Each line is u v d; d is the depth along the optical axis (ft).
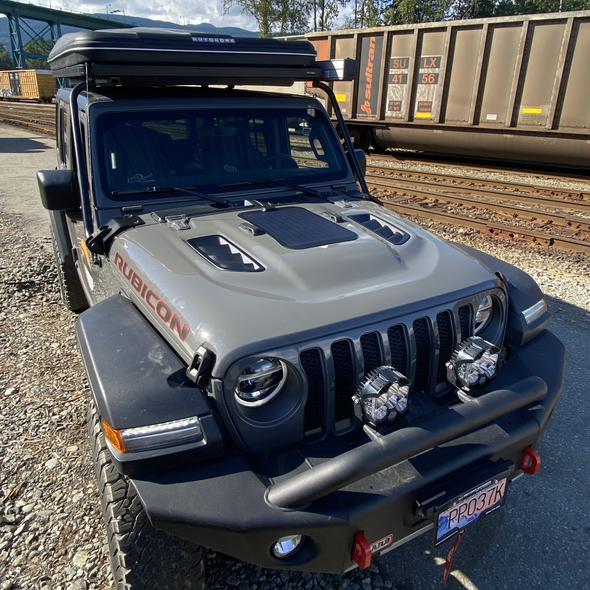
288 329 6.08
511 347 8.34
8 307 16.38
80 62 8.97
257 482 5.77
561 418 11.30
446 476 6.40
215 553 8.13
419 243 8.35
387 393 6.16
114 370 6.12
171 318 6.54
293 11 113.19
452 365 7.16
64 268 14.87
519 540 8.46
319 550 5.86
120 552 5.96
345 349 6.43
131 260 7.64
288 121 10.88
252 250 7.52
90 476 9.48
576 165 37.83
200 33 9.36
